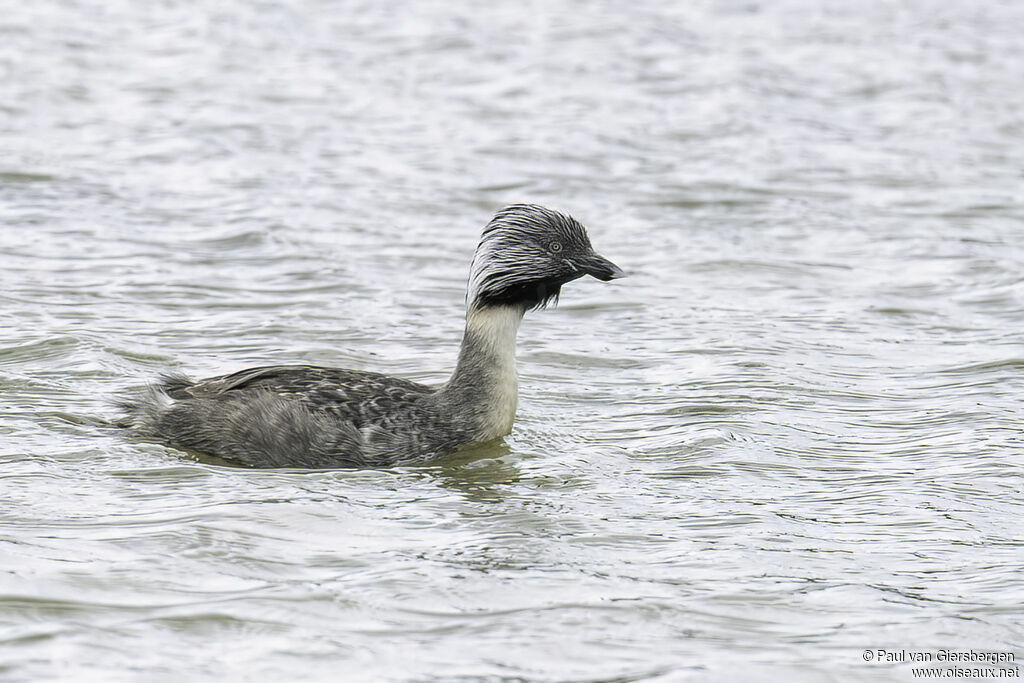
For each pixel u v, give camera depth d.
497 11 43.56
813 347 17.28
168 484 12.34
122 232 21.61
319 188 24.88
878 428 14.41
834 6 46.00
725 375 16.05
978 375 16.17
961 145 29.61
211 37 38.50
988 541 11.41
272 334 17.31
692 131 30.23
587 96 33.16
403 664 9.23
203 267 20.00
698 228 23.30
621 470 13.14
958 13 44.91
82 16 40.34
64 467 12.62
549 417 14.70
